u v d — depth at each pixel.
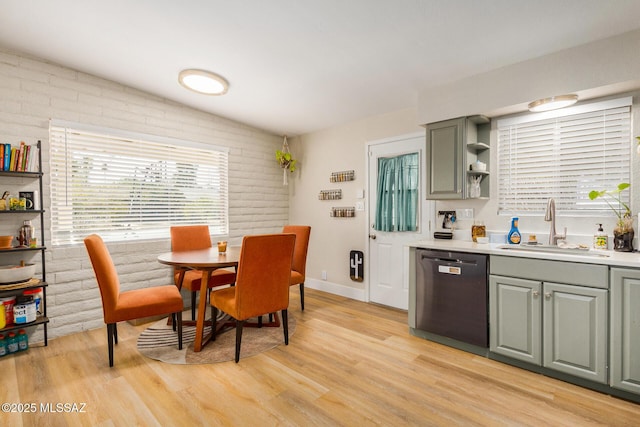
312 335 2.81
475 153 2.95
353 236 4.02
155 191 3.46
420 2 1.86
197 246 3.48
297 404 1.82
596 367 1.92
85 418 1.69
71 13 2.13
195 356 2.40
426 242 2.84
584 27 2.01
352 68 2.69
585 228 2.42
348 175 4.02
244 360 2.34
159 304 2.38
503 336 2.28
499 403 1.83
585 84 2.18
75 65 2.81
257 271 2.34
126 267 3.20
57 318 2.78
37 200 2.59
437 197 2.93
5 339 2.39
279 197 4.73
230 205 4.11
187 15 2.11
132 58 2.68
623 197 2.28
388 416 1.72
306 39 2.30
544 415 1.72
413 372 2.18
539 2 1.80
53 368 2.22
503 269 2.27
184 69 2.83
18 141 2.59
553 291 2.06
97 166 3.06
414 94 3.13
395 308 3.60
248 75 2.88
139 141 3.32
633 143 2.23
